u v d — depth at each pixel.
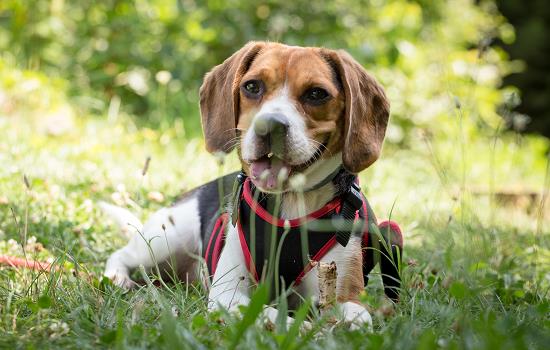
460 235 4.95
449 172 6.89
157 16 10.61
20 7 10.41
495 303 3.82
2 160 6.72
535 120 16.34
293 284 3.75
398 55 11.00
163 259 4.65
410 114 11.13
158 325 3.23
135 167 7.16
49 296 3.58
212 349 2.90
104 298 3.63
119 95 10.62
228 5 10.65
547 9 16.73
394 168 9.04
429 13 12.44
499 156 11.04
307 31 10.82
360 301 3.66
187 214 4.65
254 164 3.65
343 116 3.84
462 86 11.40
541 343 2.84
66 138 8.68
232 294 3.68
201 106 4.19
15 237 4.97
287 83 3.73
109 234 5.31
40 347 2.95
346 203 3.79
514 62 15.40
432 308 3.49
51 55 10.67
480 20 13.34
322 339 3.02
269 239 3.71
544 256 5.40
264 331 2.96
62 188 6.05
